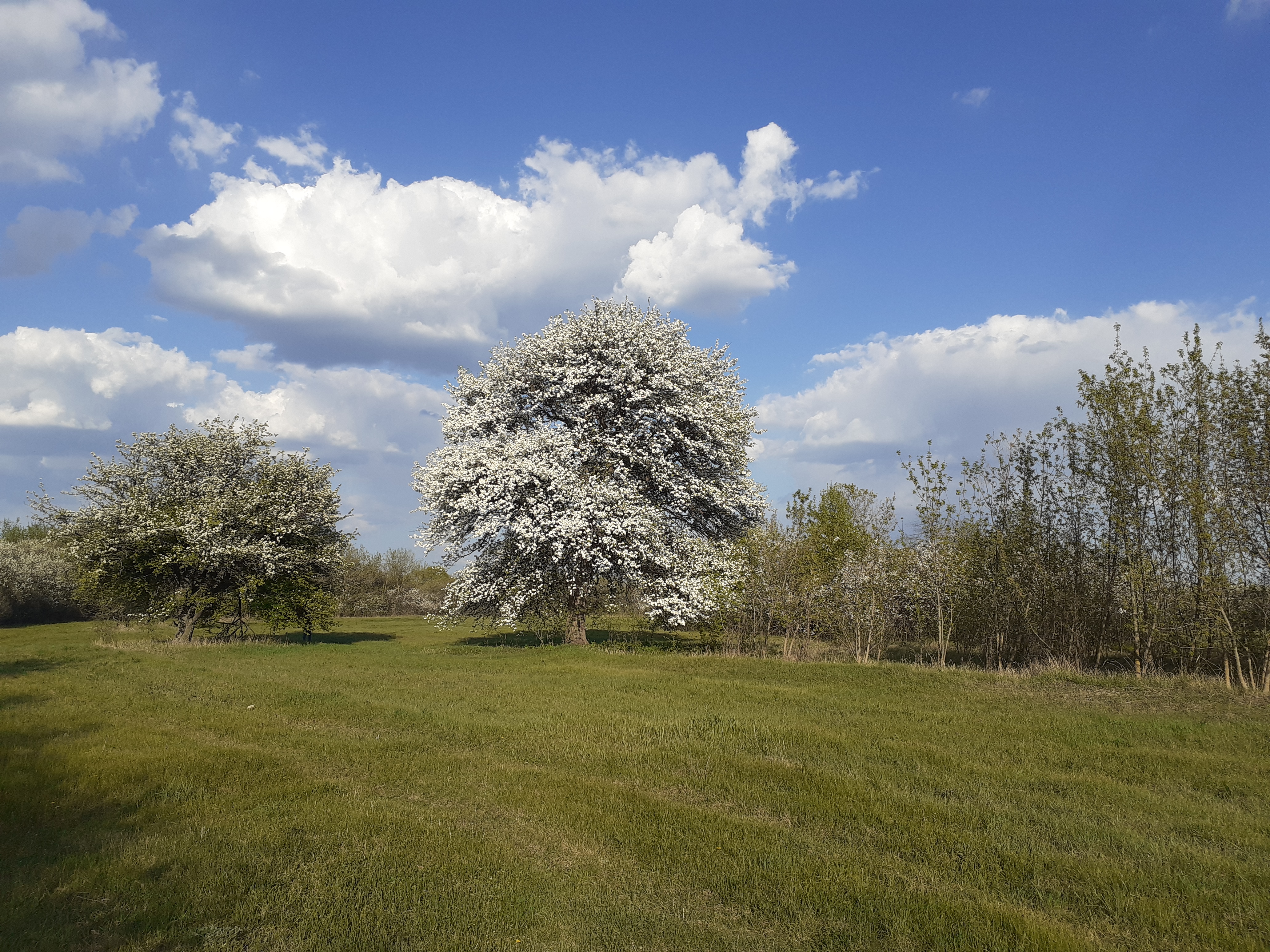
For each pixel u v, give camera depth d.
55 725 10.98
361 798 7.71
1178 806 7.42
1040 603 17.98
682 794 8.07
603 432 23.91
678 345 25.02
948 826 6.81
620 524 21.69
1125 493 16.28
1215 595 14.17
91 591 27.98
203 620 29.34
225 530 27.48
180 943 4.70
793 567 20.41
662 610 22.72
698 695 14.19
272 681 15.91
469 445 23.59
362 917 5.05
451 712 12.31
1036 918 5.00
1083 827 6.76
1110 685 14.07
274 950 4.66
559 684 15.55
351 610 59.41
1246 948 4.65
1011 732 10.79
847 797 7.66
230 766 8.73
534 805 7.43
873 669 16.67
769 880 5.72
